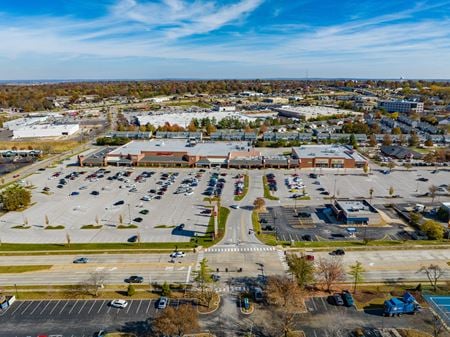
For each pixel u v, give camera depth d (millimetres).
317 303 72062
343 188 144250
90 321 67438
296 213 119000
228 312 69625
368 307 70812
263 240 99500
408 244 96000
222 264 87250
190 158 177125
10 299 72688
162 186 146875
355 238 100750
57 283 80000
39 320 67875
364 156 196875
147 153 188000
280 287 71688
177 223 111062
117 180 156625
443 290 76125
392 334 63406
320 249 94250
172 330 58656
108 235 103250
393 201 129375
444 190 140500
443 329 64625
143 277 81938
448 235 99000
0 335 63969
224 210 121438
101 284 78375
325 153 183625
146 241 99312
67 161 190500
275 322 66812
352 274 77812
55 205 127375
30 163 188000
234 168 175625
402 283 78750
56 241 99938
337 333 63531
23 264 88000
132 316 68688
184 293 75812
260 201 119938
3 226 110125
